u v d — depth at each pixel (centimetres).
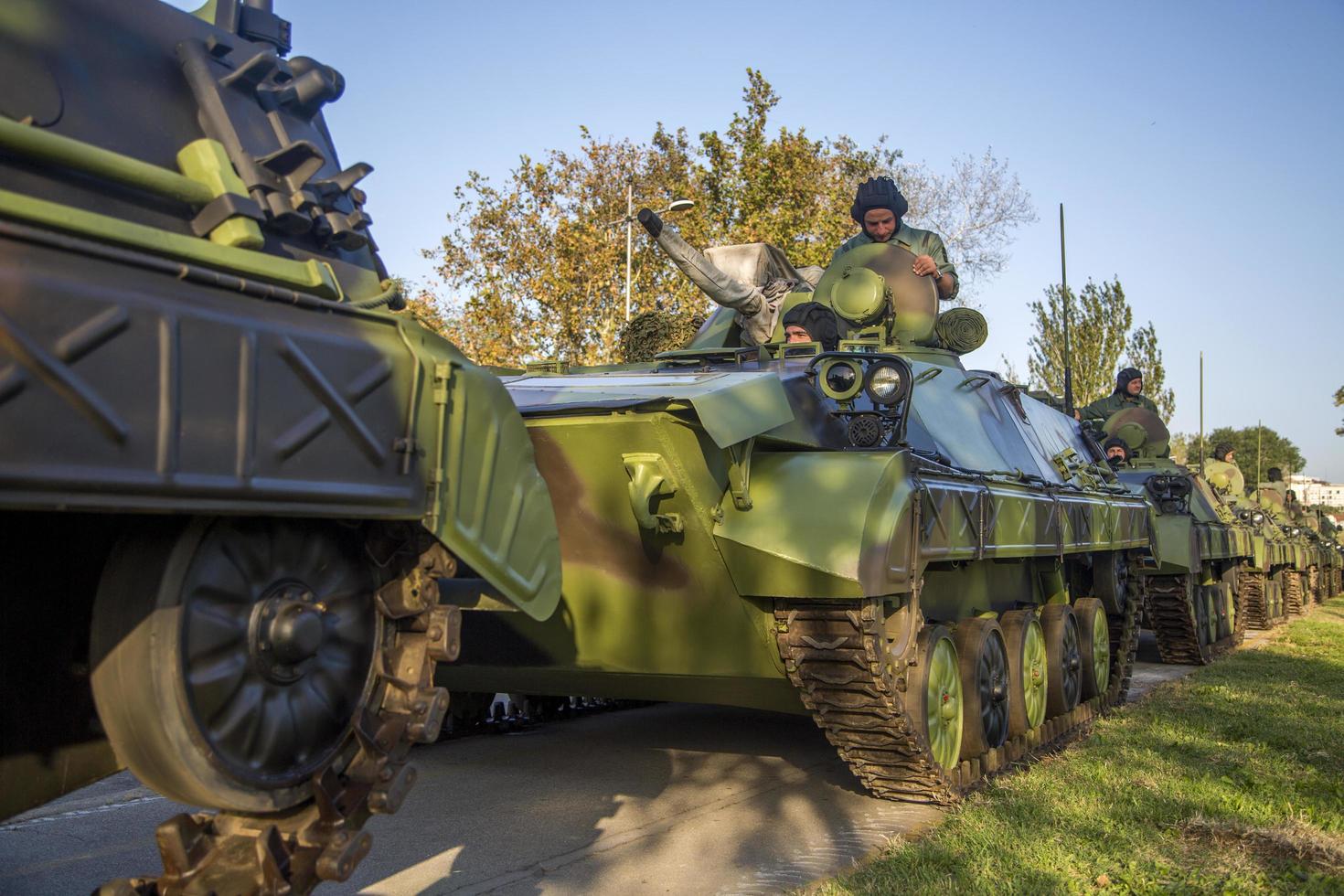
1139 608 1201
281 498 265
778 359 703
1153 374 4619
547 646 641
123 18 298
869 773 666
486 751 844
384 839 604
